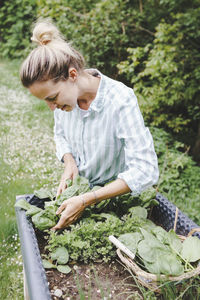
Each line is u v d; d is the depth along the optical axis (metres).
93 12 4.93
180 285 1.31
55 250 1.47
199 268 1.24
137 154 1.41
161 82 4.55
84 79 1.50
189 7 4.72
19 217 1.60
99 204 1.61
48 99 1.40
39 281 1.21
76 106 1.59
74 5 5.32
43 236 1.63
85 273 1.43
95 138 1.61
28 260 1.31
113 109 1.48
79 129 1.66
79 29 4.99
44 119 4.76
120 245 1.32
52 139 4.05
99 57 5.16
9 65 7.85
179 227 1.63
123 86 1.50
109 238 1.37
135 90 4.57
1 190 2.93
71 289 1.34
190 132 5.42
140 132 1.42
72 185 1.65
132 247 1.35
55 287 1.34
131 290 1.35
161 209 1.77
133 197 1.71
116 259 1.51
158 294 1.30
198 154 4.91
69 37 5.06
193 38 4.68
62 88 1.38
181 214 1.65
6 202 2.77
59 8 5.16
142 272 1.20
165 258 1.27
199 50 4.70
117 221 1.53
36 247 1.41
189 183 3.72
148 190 1.73
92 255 1.49
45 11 5.35
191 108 5.15
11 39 8.48
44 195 1.73
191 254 1.34
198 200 3.45
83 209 1.48
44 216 1.56
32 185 2.99
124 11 4.96
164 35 4.41
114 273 1.44
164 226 1.75
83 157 1.77
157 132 4.52
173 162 3.82
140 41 5.24
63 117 1.74
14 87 6.17
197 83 4.52
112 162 1.68
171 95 4.62
